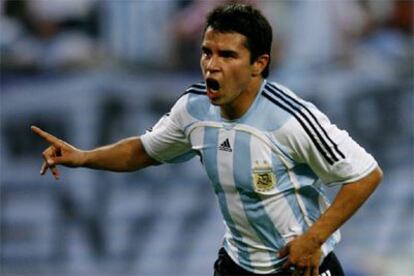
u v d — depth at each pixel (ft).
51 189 103.45
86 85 103.91
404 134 107.24
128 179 103.76
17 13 106.42
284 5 107.76
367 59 108.78
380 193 105.70
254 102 47.85
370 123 107.34
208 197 104.42
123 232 103.45
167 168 104.01
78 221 103.30
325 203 50.78
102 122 103.81
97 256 103.30
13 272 102.99
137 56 106.73
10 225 103.35
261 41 47.21
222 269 52.95
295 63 107.96
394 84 108.17
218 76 46.62
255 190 48.52
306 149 47.26
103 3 106.93
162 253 103.71
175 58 107.24
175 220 103.96
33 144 103.40
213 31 46.85
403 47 110.22
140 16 107.14
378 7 110.42
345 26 108.99
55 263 103.19
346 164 47.26
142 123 104.94
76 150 52.54
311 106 47.80
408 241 105.40
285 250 48.24
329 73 107.96
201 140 49.57
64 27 106.52
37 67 104.58
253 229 50.19
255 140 47.70
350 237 104.83
